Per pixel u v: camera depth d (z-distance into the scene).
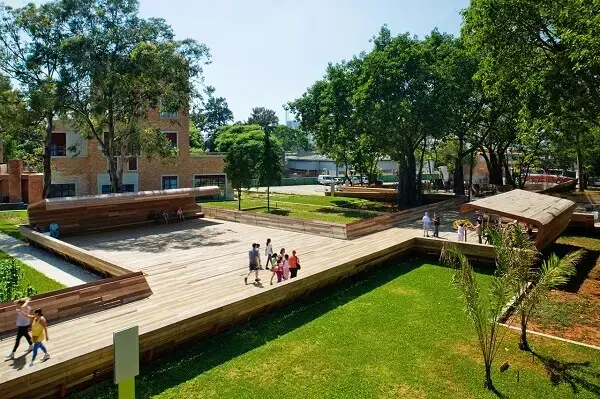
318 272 14.55
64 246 18.28
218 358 10.06
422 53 30.00
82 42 24.33
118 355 6.22
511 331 11.60
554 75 16.48
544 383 9.05
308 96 38.75
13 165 37.12
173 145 41.22
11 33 25.17
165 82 28.56
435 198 39.25
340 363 9.80
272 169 35.12
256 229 25.75
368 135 34.16
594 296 14.29
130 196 24.92
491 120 35.84
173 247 20.69
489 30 17.50
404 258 20.61
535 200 21.61
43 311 11.22
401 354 10.26
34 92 23.98
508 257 9.70
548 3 15.85
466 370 9.54
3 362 9.19
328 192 46.72
